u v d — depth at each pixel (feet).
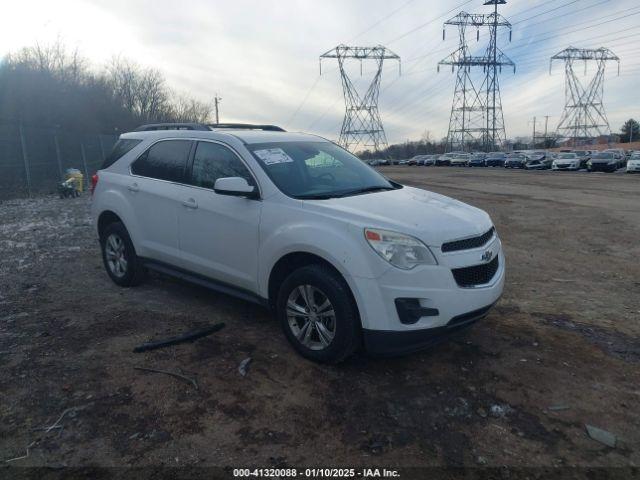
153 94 199.52
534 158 162.09
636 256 26.55
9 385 12.26
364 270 12.07
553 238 31.83
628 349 14.56
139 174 18.60
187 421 10.84
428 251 12.07
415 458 9.77
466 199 57.41
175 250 17.04
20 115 92.32
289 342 13.94
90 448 9.97
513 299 18.93
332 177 15.96
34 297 18.70
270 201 14.23
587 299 19.02
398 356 13.79
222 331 15.46
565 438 10.44
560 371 13.17
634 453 10.01
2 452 9.86
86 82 127.75
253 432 10.49
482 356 13.94
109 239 19.83
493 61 213.25
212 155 16.28
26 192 57.41
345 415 11.10
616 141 322.34
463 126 230.89
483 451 10.00
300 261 13.84
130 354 13.87
